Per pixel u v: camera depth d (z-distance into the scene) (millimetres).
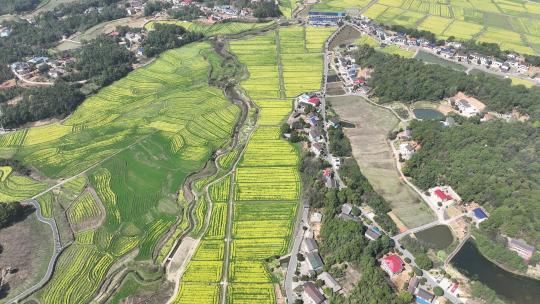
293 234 153500
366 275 130500
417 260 138375
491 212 158125
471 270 139875
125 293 135875
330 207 157500
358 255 138750
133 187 179375
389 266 136250
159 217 164625
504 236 149500
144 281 139625
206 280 137750
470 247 147875
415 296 128625
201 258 145500
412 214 161375
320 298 126688
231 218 161500
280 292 132250
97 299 134125
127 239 155250
